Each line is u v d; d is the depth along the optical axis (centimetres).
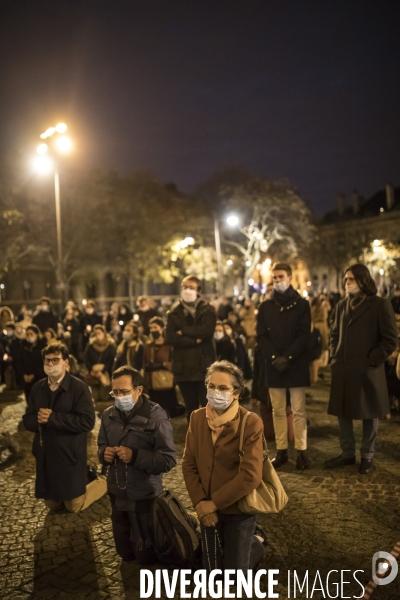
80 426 529
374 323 608
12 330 1333
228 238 4834
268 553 439
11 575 427
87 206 3275
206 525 364
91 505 560
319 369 1345
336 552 436
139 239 3562
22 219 2920
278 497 368
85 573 426
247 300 1591
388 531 468
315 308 1323
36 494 542
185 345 722
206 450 378
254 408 784
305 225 4491
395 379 888
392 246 5394
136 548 423
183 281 738
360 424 834
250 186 4344
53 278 4666
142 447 430
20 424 951
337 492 557
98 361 1134
